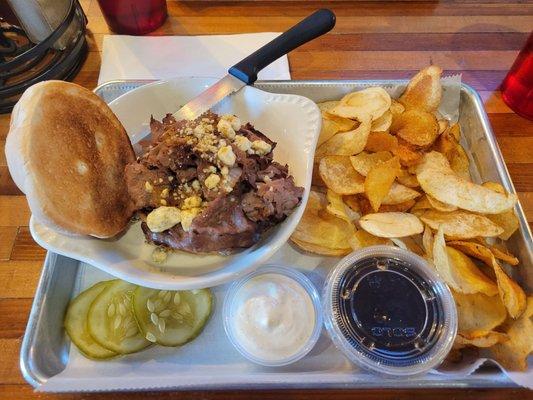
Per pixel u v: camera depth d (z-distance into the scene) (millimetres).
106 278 259
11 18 344
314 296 250
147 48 360
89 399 230
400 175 275
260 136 255
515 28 396
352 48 377
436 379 219
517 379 210
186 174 227
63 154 209
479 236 247
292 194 229
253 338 233
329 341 241
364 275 242
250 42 365
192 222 212
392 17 398
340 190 262
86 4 397
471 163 313
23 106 206
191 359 233
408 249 257
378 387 224
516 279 260
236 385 218
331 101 319
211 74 347
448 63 372
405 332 228
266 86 311
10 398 230
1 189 300
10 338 247
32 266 272
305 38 290
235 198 224
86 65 360
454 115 327
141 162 235
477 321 234
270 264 261
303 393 233
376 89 294
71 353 233
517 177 316
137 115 277
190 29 380
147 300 241
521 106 340
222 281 217
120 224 231
